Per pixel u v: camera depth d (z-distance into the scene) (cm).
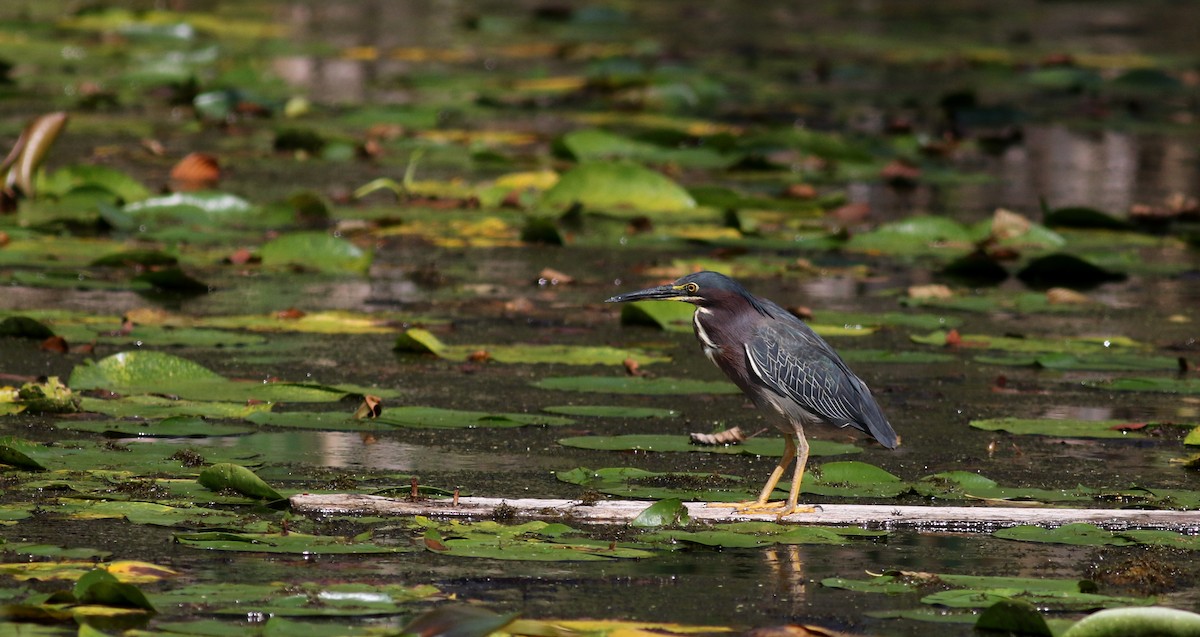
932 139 2505
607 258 1652
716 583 748
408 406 1055
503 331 1323
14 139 2191
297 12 3972
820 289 1537
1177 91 3116
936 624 696
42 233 1614
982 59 3412
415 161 1952
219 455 937
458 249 1680
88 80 2683
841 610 712
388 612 676
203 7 3934
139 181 1931
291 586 704
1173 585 755
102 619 658
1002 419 1062
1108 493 906
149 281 1425
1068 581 744
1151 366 1238
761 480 934
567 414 1069
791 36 3759
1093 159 2447
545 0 4544
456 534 796
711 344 915
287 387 1084
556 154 2189
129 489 855
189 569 734
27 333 1211
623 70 3000
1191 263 1691
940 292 1505
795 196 1984
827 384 891
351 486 883
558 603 710
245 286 1462
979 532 848
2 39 3148
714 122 2572
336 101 2681
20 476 871
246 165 2103
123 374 1078
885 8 4588
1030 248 1758
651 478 928
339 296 1438
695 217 1850
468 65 3164
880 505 869
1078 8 4741
